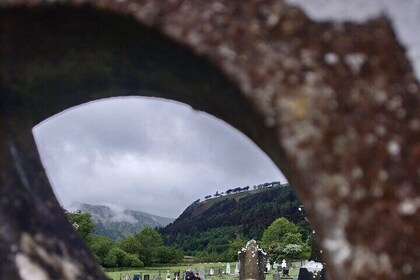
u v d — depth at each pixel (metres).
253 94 2.06
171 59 2.30
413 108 2.06
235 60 2.08
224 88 2.23
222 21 2.10
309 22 2.10
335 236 1.98
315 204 2.01
